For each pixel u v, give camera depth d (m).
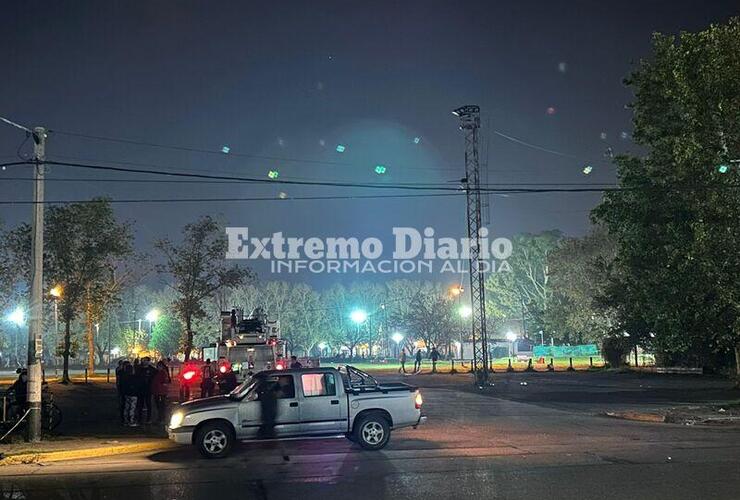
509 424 19.72
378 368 59.09
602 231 63.38
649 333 48.94
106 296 42.88
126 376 20.39
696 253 23.11
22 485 11.76
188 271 44.69
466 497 9.83
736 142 22.95
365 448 14.67
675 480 10.81
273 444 16.05
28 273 40.81
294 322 107.19
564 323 76.31
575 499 9.59
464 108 35.84
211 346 33.00
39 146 17.42
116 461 14.47
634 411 23.00
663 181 26.77
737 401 25.91
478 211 36.94
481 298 37.62
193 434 14.26
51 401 18.55
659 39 24.62
